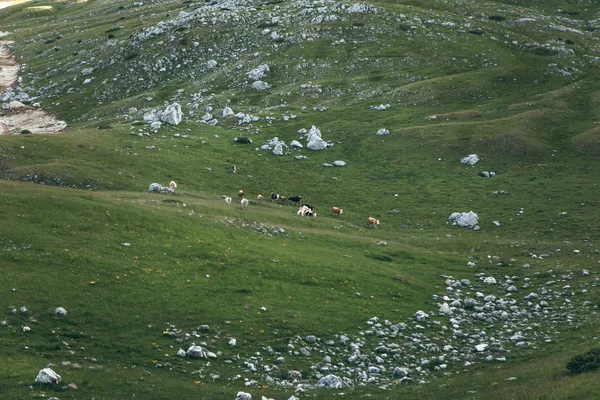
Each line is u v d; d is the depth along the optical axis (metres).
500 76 112.81
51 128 112.25
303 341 33.88
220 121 102.50
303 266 45.38
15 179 61.34
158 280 38.38
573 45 130.88
